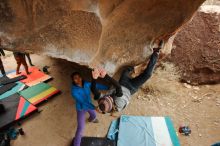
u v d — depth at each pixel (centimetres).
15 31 299
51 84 607
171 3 270
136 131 449
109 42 295
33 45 308
